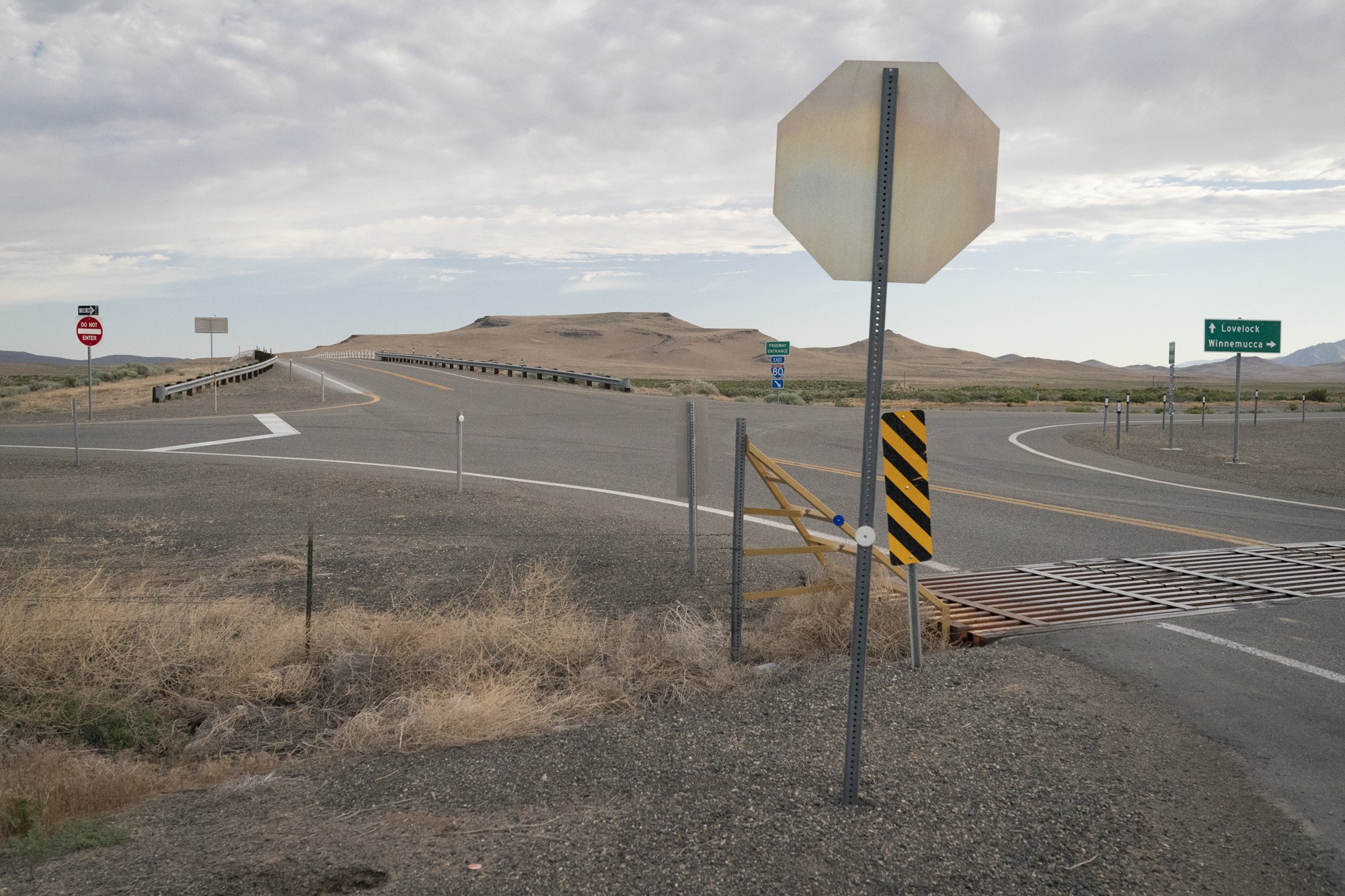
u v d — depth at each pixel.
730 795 3.77
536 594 7.24
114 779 4.31
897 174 3.54
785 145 3.59
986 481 15.54
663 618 6.79
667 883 2.99
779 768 4.06
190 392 37.50
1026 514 12.07
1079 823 3.56
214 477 14.80
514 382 48.56
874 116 3.53
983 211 3.51
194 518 11.31
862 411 37.06
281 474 15.20
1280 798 3.88
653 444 21.08
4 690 5.57
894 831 3.42
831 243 3.59
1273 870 3.27
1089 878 3.14
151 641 6.01
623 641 6.05
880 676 5.39
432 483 14.31
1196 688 5.26
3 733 5.08
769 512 6.71
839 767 4.06
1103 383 196.12
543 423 26.16
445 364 70.69
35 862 3.25
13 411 30.91
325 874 3.09
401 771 4.26
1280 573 8.41
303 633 6.28
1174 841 3.45
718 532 10.59
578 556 9.17
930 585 7.93
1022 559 9.25
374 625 6.42
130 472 15.46
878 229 3.52
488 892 2.94
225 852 3.30
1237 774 4.12
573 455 18.73
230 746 5.04
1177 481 15.76
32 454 17.86
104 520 11.08
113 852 3.32
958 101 3.50
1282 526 11.25
